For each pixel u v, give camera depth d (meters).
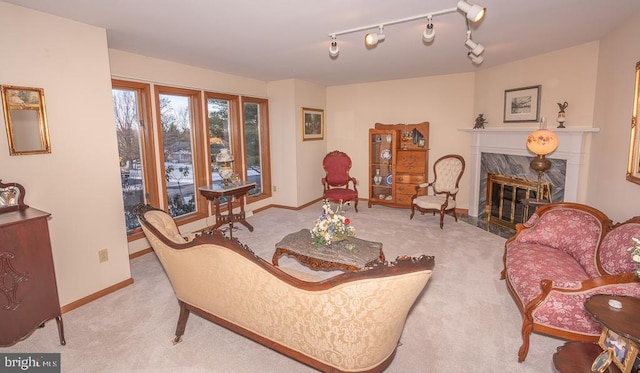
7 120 2.32
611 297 1.66
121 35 3.08
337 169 6.18
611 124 3.17
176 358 2.13
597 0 2.45
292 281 1.58
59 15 2.55
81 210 2.79
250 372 2.00
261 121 6.02
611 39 3.21
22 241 2.04
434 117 5.81
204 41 3.33
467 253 3.84
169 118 4.37
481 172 5.23
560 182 3.98
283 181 6.11
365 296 1.43
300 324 1.64
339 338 1.55
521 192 4.57
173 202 4.50
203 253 1.85
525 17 2.81
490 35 3.31
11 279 2.01
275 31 3.03
